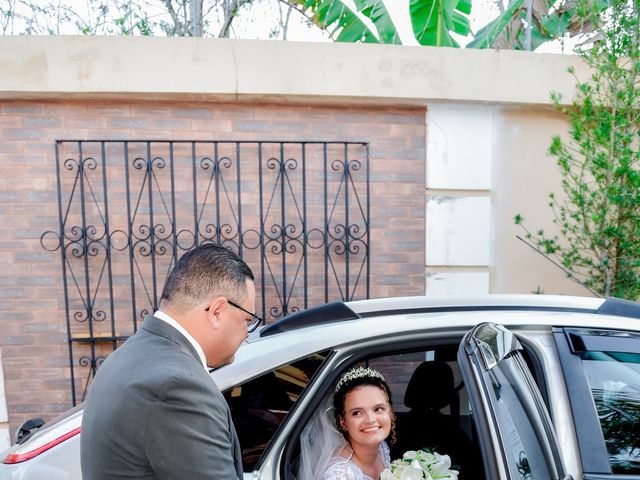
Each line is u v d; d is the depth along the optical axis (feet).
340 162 11.44
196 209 11.03
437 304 6.07
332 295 11.69
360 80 10.82
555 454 4.00
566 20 14.12
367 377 5.30
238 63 10.51
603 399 4.79
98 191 10.96
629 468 4.45
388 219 11.61
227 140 11.01
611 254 10.77
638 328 5.40
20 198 10.75
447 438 6.21
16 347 10.95
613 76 10.59
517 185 11.87
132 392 3.34
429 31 13.79
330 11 13.96
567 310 5.81
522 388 4.30
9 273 10.84
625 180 10.39
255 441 4.95
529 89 11.29
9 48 10.09
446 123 11.57
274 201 11.36
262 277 11.16
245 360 5.24
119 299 11.16
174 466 3.26
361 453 5.27
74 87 10.25
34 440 5.58
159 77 10.38
